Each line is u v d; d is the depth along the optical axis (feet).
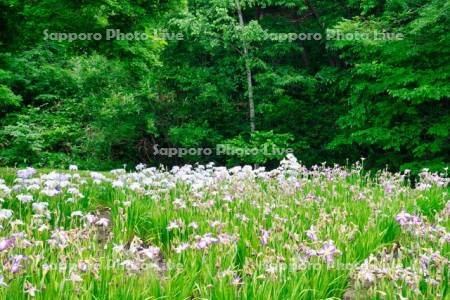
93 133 59.72
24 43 32.48
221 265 13.53
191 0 56.13
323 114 53.36
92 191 23.17
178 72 57.98
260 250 14.96
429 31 38.14
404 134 40.65
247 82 58.23
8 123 59.06
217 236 15.12
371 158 47.55
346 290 13.83
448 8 35.12
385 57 42.55
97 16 27.96
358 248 15.40
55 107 64.08
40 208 15.90
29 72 64.28
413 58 40.37
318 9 57.88
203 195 23.11
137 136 60.49
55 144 62.39
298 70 57.00
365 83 42.24
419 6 42.32
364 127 45.85
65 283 11.36
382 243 17.22
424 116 41.29
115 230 17.56
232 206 21.01
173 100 59.98
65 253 14.30
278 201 21.24
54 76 65.26
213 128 58.80
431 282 11.68
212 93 55.67
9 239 13.12
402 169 39.88
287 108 53.98
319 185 27.22
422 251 14.80
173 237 16.76
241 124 59.47
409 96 36.83
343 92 54.70
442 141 39.42
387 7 42.98
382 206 20.57
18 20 29.71
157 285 11.91
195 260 13.61
